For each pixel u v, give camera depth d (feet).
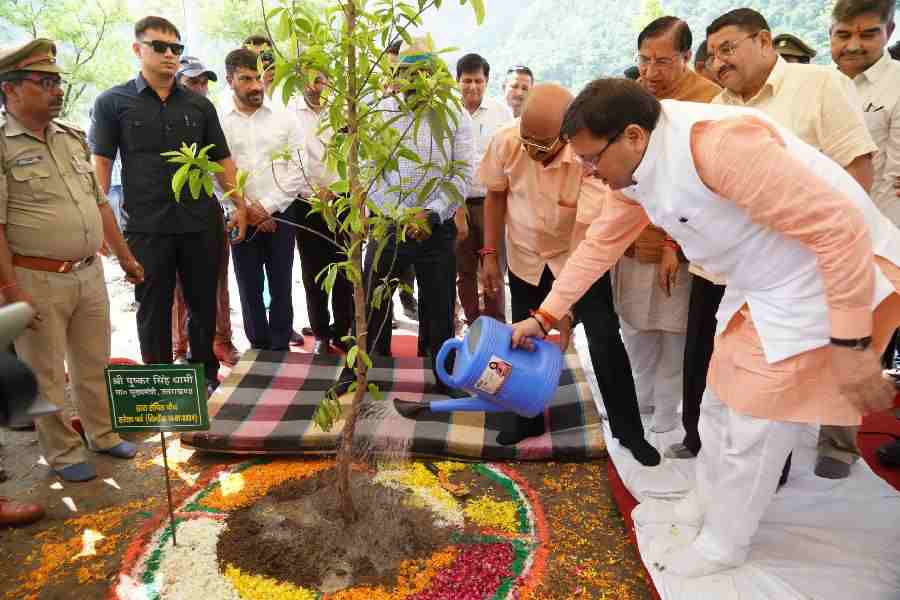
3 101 8.73
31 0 24.86
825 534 7.71
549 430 10.71
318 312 14.83
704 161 5.71
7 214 8.84
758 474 6.57
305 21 6.31
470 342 7.97
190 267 12.33
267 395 11.98
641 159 6.06
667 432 10.39
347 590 7.35
